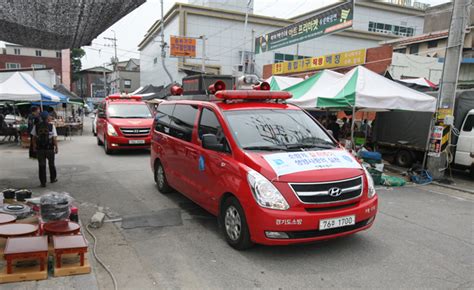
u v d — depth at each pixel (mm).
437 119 9086
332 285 3551
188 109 6008
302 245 4523
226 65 34750
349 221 4004
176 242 4617
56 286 3193
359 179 4219
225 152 4578
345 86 9258
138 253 4270
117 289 3420
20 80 14695
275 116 5117
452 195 7699
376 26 39344
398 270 3904
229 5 35969
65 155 12305
